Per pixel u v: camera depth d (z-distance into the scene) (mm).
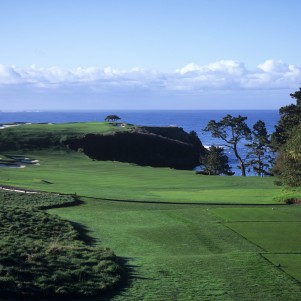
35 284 16406
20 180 54125
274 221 32094
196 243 26391
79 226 30578
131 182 59844
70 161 88938
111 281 17906
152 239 27375
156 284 18078
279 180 59844
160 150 116562
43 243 23531
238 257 22156
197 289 17594
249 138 95438
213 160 93438
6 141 97875
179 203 41844
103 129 119625
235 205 41281
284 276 19359
